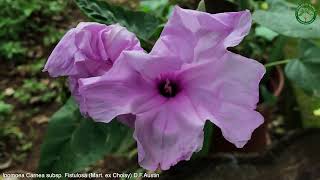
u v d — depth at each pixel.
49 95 0.77
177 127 0.27
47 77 0.82
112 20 0.39
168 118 0.28
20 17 0.91
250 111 0.27
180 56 0.27
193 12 0.27
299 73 0.43
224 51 0.27
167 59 0.27
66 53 0.29
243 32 0.27
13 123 0.73
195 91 0.28
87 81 0.26
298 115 0.61
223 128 0.27
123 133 0.37
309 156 0.37
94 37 0.28
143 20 0.40
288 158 0.37
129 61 0.26
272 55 0.51
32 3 0.94
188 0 0.57
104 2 0.40
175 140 0.27
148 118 0.28
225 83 0.27
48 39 0.89
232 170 0.37
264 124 0.49
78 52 0.28
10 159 0.68
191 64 0.28
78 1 0.39
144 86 0.28
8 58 0.85
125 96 0.27
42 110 0.76
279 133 0.63
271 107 0.50
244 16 0.27
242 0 0.47
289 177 0.36
